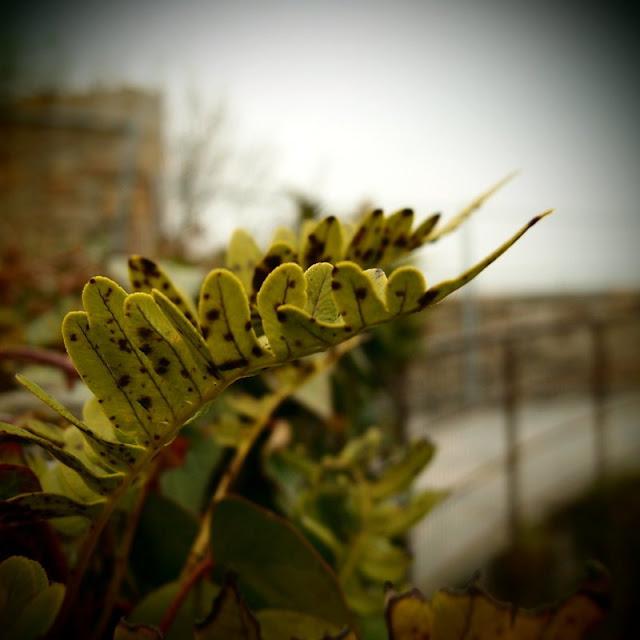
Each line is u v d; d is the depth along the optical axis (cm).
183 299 25
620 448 399
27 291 77
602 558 248
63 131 253
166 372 19
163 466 30
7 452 26
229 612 19
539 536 259
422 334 135
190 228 127
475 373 478
